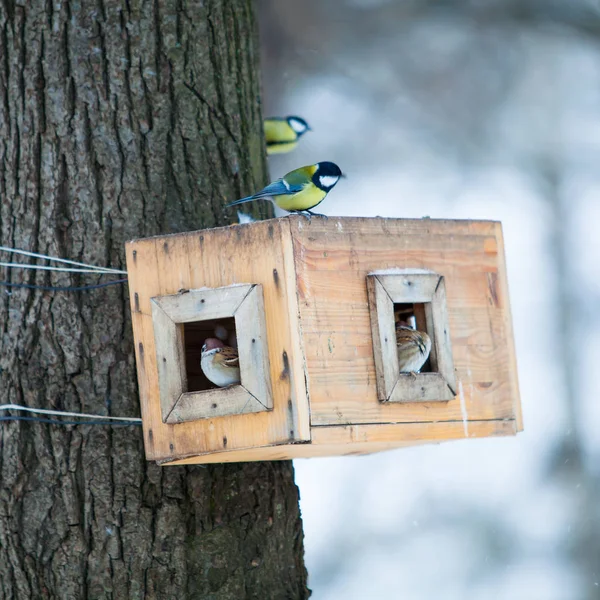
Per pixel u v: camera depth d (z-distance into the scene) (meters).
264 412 9.27
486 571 23.19
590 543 24.12
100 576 9.89
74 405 10.14
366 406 9.59
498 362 10.81
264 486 10.63
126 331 10.30
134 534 10.01
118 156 10.63
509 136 28.78
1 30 10.74
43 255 10.38
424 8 26.78
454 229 10.76
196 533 10.21
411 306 11.48
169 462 9.75
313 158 26.84
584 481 25.38
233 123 11.30
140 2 10.95
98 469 10.05
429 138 28.20
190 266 9.77
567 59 28.94
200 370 10.80
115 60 10.78
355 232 9.90
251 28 11.76
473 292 10.79
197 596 10.09
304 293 9.40
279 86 26.45
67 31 10.73
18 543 9.92
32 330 10.26
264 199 11.74
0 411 10.15
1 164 10.59
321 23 26.78
